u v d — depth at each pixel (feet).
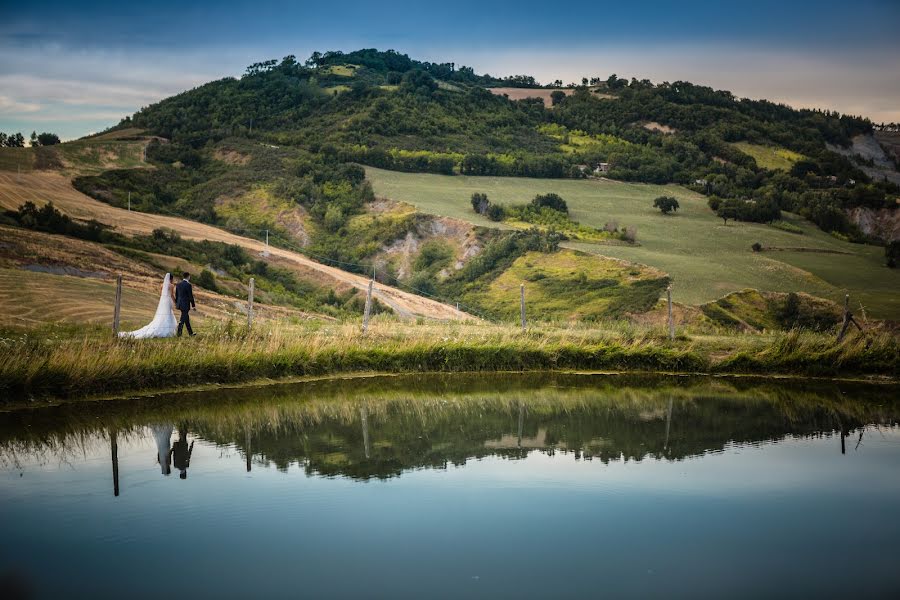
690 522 37.14
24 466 45.24
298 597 29.07
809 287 313.12
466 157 573.74
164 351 68.80
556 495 41.29
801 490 42.32
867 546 34.30
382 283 334.85
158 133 645.92
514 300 315.99
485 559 32.63
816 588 30.40
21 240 180.45
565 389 73.46
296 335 84.33
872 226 506.89
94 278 163.12
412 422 58.65
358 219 435.53
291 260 311.88
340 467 45.98
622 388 74.13
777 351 82.64
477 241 384.68
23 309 111.45
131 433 53.01
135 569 31.50
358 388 72.33
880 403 66.90
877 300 295.07
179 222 367.45
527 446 51.47
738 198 527.81
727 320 273.13
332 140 638.12
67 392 61.16
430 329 94.63
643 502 40.16
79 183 444.55
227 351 72.02
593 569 32.19
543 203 473.67
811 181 631.56
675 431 56.03
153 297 147.95
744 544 34.68
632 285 307.17
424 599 29.22
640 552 33.68
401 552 33.73
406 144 652.89
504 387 74.28
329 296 271.69
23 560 32.42
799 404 66.54
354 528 36.27
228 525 36.47
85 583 30.27
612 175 611.88
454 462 47.42
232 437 52.80
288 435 53.83
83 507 38.50
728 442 52.80
